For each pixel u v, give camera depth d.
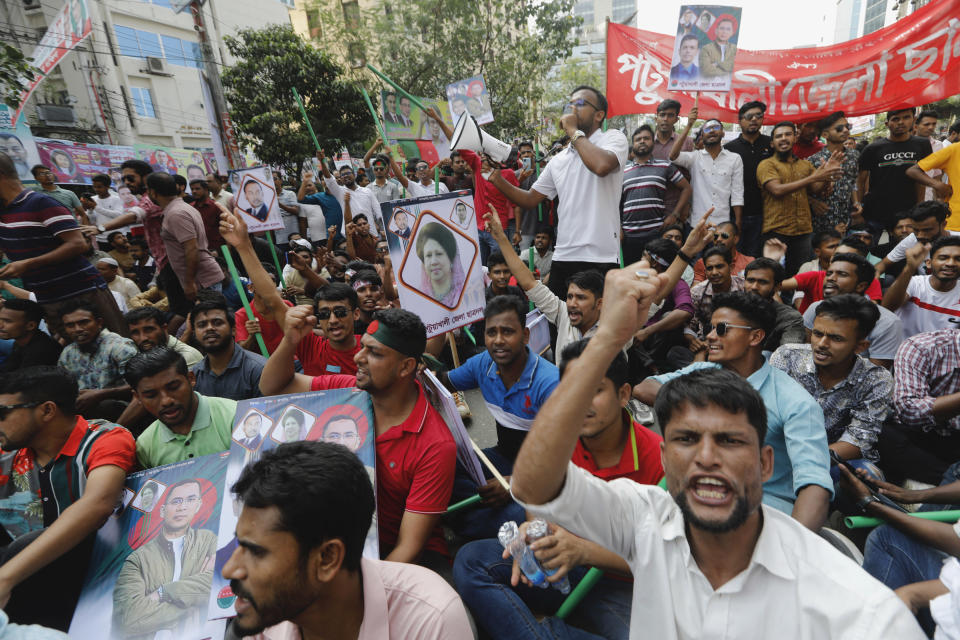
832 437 2.80
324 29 17.88
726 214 5.83
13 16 15.51
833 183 6.36
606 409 1.97
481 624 1.99
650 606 1.27
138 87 18.47
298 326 2.58
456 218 3.24
